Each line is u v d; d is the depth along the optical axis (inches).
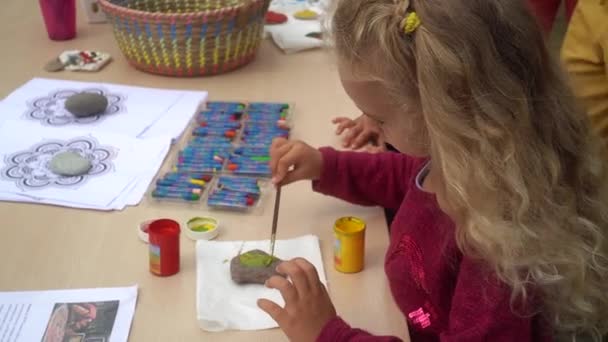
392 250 38.3
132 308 34.5
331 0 33.9
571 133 33.4
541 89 31.7
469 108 30.1
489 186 31.1
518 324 32.2
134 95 57.5
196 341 32.7
